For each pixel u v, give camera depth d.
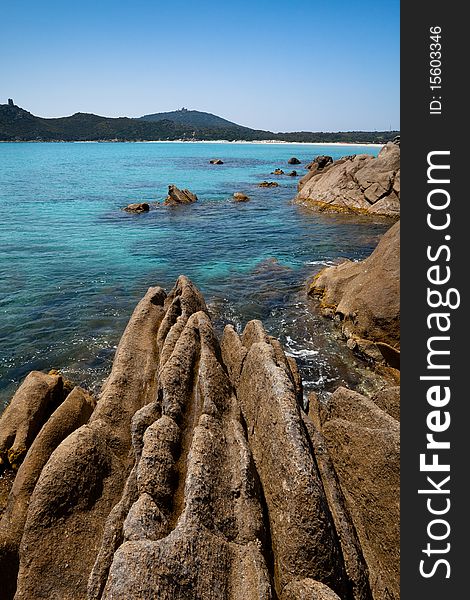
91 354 15.60
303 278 22.98
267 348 8.34
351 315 15.62
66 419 9.05
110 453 7.93
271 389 7.08
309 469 5.84
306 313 18.30
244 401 8.33
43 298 20.70
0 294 21.11
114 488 7.43
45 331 17.31
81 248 29.92
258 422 7.28
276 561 5.79
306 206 46.97
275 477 6.21
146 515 5.73
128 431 8.85
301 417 7.15
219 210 45.78
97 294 21.27
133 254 28.52
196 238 33.22
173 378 8.16
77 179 76.75
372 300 14.50
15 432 9.70
